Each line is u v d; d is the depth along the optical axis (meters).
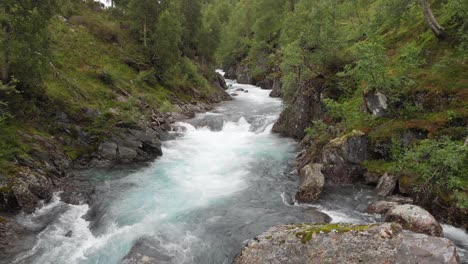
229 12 107.44
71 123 22.72
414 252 9.19
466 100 16.00
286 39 35.25
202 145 25.70
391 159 16.86
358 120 19.53
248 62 76.19
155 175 19.50
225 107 41.75
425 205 13.59
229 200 16.02
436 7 24.17
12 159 16.95
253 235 12.56
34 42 20.62
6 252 11.91
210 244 12.11
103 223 13.87
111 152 21.66
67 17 41.16
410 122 17.03
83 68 32.44
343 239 9.89
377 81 18.05
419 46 21.53
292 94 29.94
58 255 11.82
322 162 17.94
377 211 13.81
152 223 13.71
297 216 13.98
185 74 46.81
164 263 10.98
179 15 54.59
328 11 27.41
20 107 20.47
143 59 41.69
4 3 18.95
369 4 38.00
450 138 14.69
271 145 25.42
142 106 31.09
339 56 26.03
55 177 18.12
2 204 14.39
